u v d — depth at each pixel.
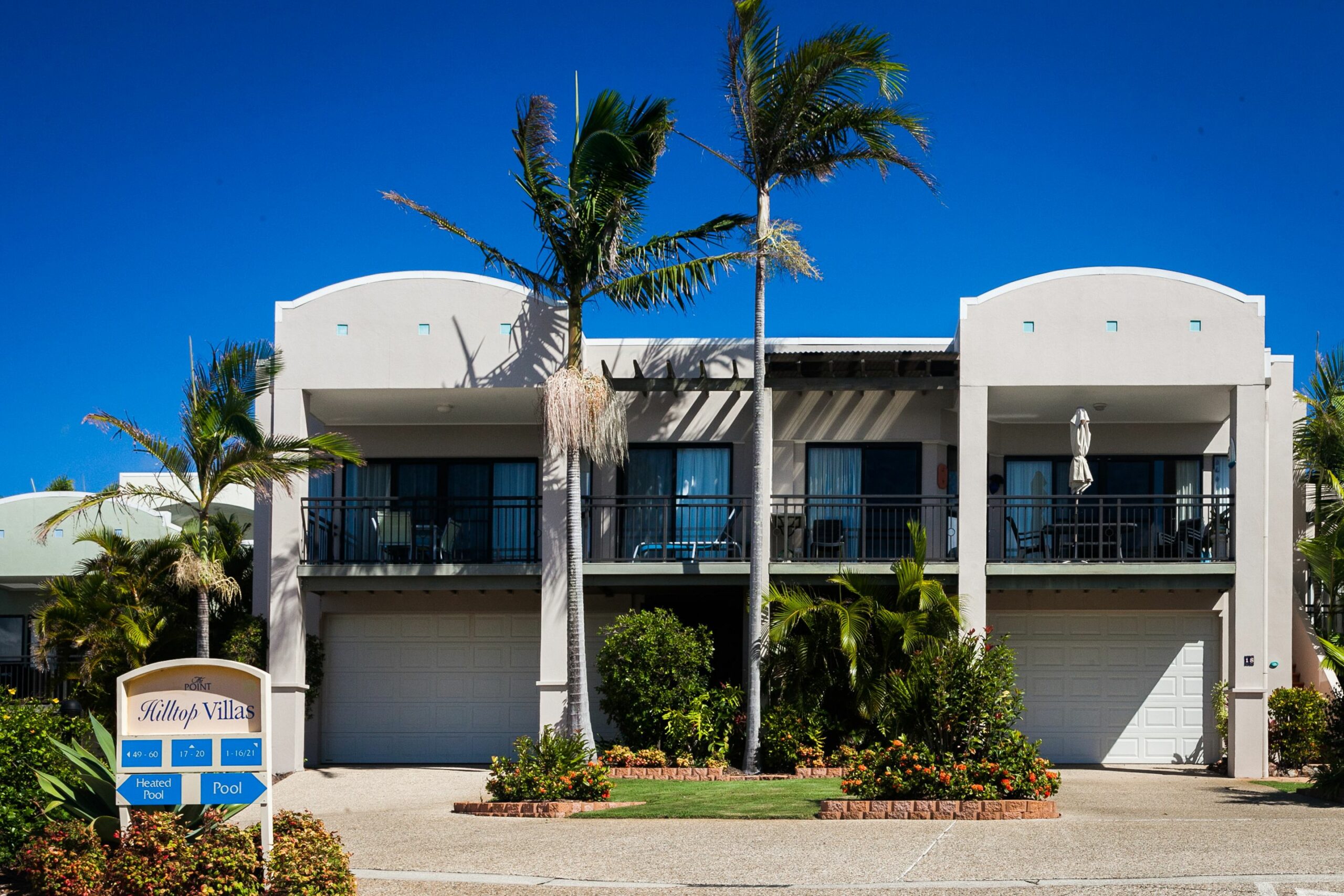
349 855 9.18
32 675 23.91
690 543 20.00
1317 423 20.97
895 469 20.91
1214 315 18.73
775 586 18.22
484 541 21.67
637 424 20.89
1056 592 20.42
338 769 19.41
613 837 11.55
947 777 12.57
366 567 19.08
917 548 17.86
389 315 19.14
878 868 9.70
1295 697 18.61
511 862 10.38
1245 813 12.81
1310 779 17.44
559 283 18.75
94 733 10.53
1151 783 16.92
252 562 20.95
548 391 17.64
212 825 8.88
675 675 18.05
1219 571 18.52
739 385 19.66
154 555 18.89
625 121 17.98
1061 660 20.48
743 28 17.88
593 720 20.75
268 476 17.62
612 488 20.91
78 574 22.31
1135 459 21.47
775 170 18.27
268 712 8.70
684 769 17.20
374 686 20.80
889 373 19.97
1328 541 15.67
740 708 18.36
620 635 18.31
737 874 9.62
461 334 19.03
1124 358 18.77
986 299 19.00
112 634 18.34
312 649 19.97
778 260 18.02
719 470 20.92
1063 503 21.12
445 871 10.08
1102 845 10.44
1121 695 20.36
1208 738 20.17
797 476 20.88
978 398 18.84
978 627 18.47
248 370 17.70
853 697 17.67
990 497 19.48
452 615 20.89
